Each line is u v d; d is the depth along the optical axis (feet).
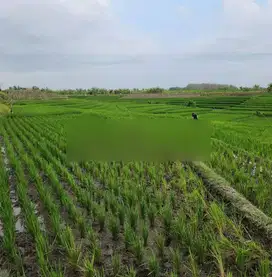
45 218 23.00
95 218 22.43
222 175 30.35
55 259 18.01
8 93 338.54
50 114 142.51
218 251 15.99
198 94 327.88
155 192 25.90
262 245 17.38
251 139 49.62
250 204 21.79
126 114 129.08
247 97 248.11
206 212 21.76
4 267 17.53
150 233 20.59
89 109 180.14
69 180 29.17
